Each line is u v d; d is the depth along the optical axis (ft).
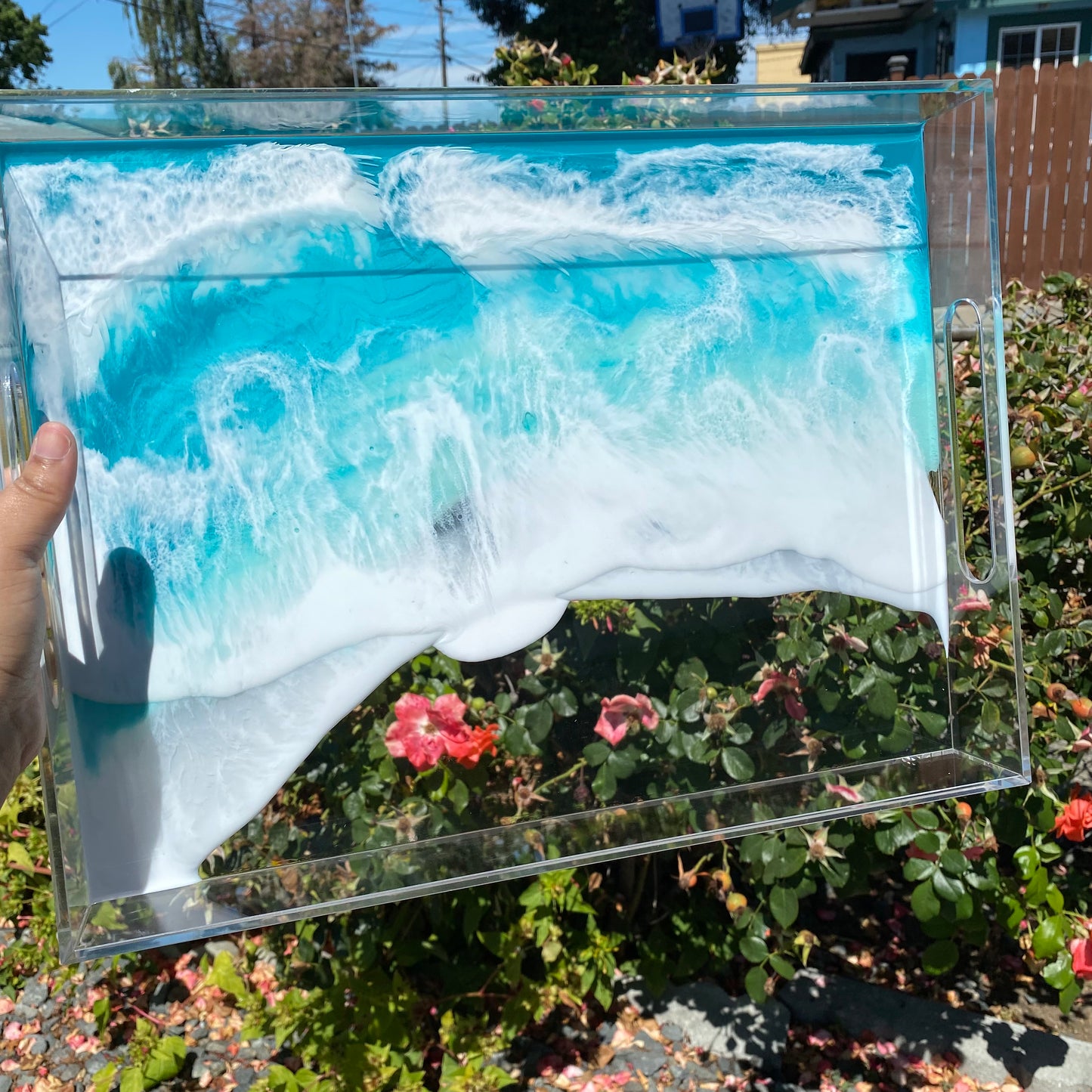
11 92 3.11
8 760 3.57
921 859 5.25
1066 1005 5.53
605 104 3.65
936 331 4.12
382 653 3.61
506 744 4.37
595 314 3.74
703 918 6.54
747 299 3.87
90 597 3.39
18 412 3.27
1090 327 8.24
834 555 3.99
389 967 6.40
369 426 3.59
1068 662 6.53
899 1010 6.49
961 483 4.13
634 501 3.79
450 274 3.63
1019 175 21.43
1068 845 7.30
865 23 33.65
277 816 3.82
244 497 3.51
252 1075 6.36
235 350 3.48
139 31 45.96
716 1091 6.04
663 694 4.39
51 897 6.40
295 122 3.42
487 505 3.68
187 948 7.28
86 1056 6.69
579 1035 6.50
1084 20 30.63
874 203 3.99
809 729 4.39
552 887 5.75
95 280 3.34
